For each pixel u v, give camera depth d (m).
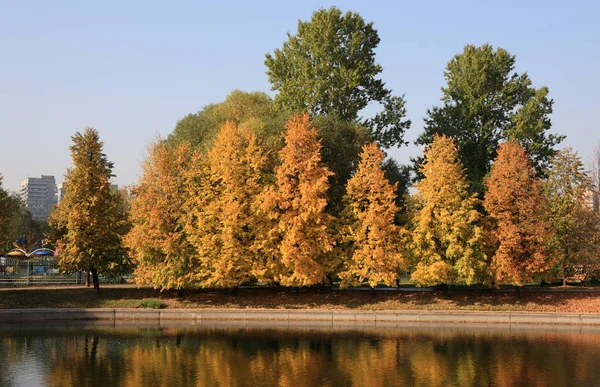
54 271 67.00
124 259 55.88
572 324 49.25
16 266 67.75
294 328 47.19
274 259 54.62
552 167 59.47
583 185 58.78
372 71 72.25
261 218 54.56
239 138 56.16
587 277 59.22
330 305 53.53
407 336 43.84
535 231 52.28
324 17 70.94
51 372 32.66
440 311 50.53
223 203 54.47
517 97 69.94
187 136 77.62
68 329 45.97
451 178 54.16
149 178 55.47
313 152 55.03
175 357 36.44
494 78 69.44
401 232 54.28
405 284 65.62
